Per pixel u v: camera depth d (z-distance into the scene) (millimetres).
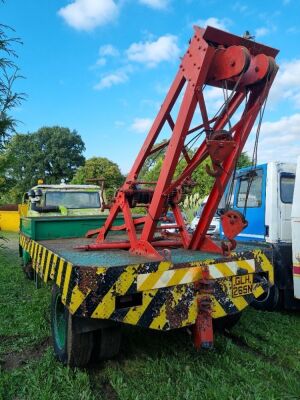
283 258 5008
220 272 3393
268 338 3967
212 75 3311
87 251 3951
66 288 3002
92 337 3178
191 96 3275
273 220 5137
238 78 3246
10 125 5406
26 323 4359
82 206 7230
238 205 5785
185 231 4195
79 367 3268
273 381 3012
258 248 3953
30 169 43812
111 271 2854
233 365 3230
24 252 7004
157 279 3045
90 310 2797
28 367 3285
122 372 3189
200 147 3572
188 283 3191
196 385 2879
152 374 3131
